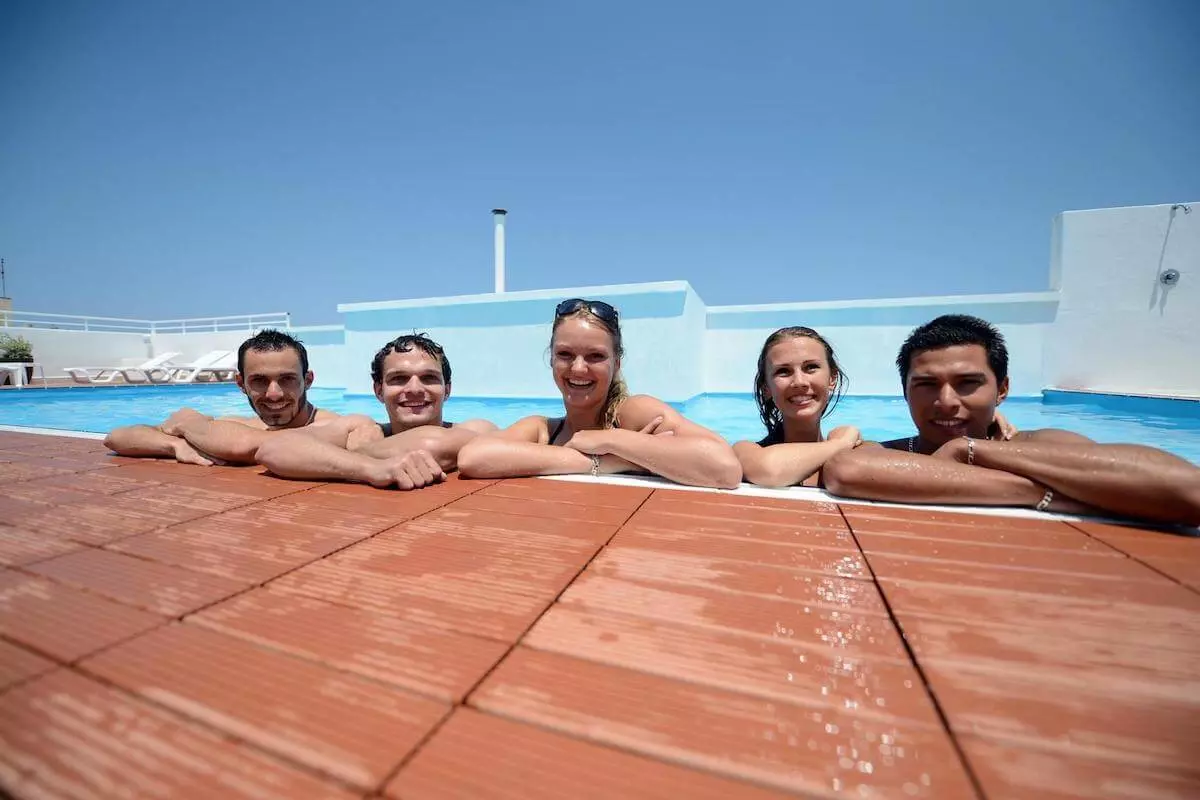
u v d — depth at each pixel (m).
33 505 1.84
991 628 0.98
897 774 0.64
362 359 9.60
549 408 7.92
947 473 1.74
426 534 1.52
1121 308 8.76
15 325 13.53
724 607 1.07
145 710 0.75
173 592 1.14
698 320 8.96
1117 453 1.58
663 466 2.11
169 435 2.80
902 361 2.36
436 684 0.81
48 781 0.63
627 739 0.70
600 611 1.05
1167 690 0.79
